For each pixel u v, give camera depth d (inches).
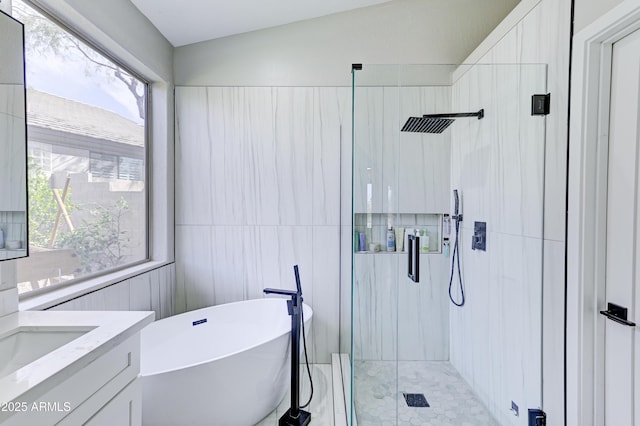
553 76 56.4
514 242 64.7
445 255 77.7
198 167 96.0
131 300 75.3
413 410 69.4
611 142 48.3
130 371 41.3
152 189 91.6
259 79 95.1
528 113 61.0
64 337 40.3
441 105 75.5
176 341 82.8
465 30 93.2
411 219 77.5
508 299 66.5
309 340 97.3
